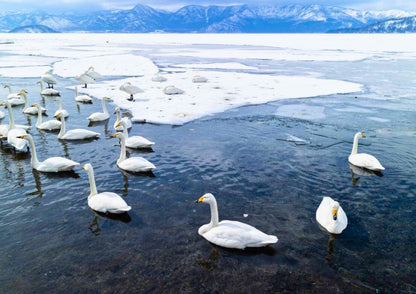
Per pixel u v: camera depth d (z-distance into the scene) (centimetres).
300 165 1156
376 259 687
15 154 1261
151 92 2423
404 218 835
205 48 7638
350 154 1266
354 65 4200
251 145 1359
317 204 902
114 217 832
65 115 1797
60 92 2484
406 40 11425
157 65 4172
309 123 1695
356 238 755
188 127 1611
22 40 12188
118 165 1127
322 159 1214
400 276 641
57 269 650
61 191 962
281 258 689
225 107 2008
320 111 1944
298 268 661
